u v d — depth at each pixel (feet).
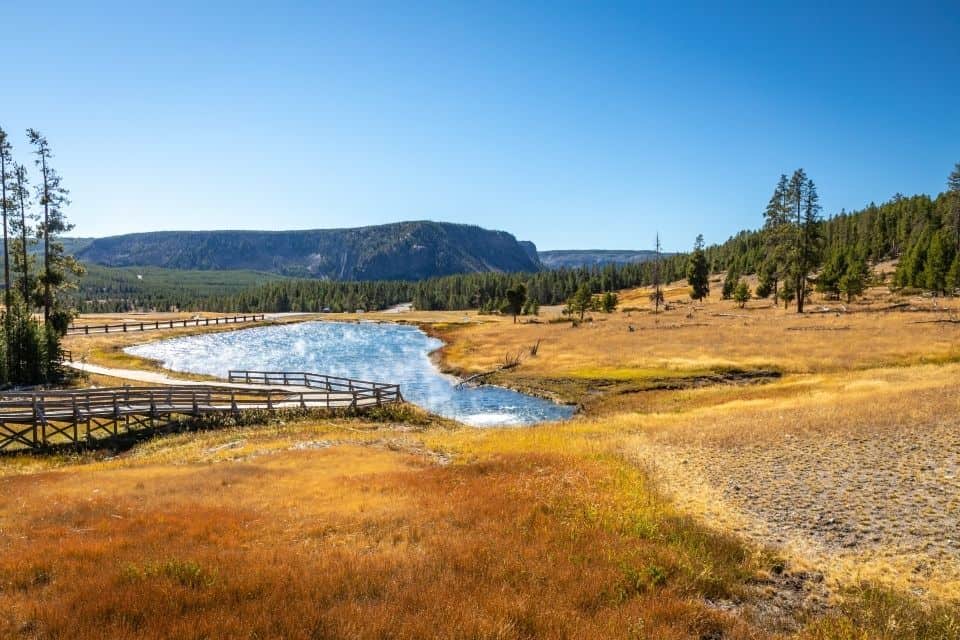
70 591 27.55
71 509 46.65
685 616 26.20
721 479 52.26
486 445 81.61
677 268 640.58
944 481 45.85
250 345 286.25
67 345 231.09
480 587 28.09
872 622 26.45
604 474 54.39
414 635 22.62
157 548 35.22
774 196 341.62
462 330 334.85
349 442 90.38
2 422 89.15
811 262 265.95
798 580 32.35
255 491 54.49
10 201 167.22
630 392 142.92
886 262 452.35
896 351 150.20
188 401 108.06
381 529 39.40
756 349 174.40
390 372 201.26
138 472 65.87
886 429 62.90
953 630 25.13
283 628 22.80
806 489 47.47
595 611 26.61
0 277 208.54
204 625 22.79
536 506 44.01
